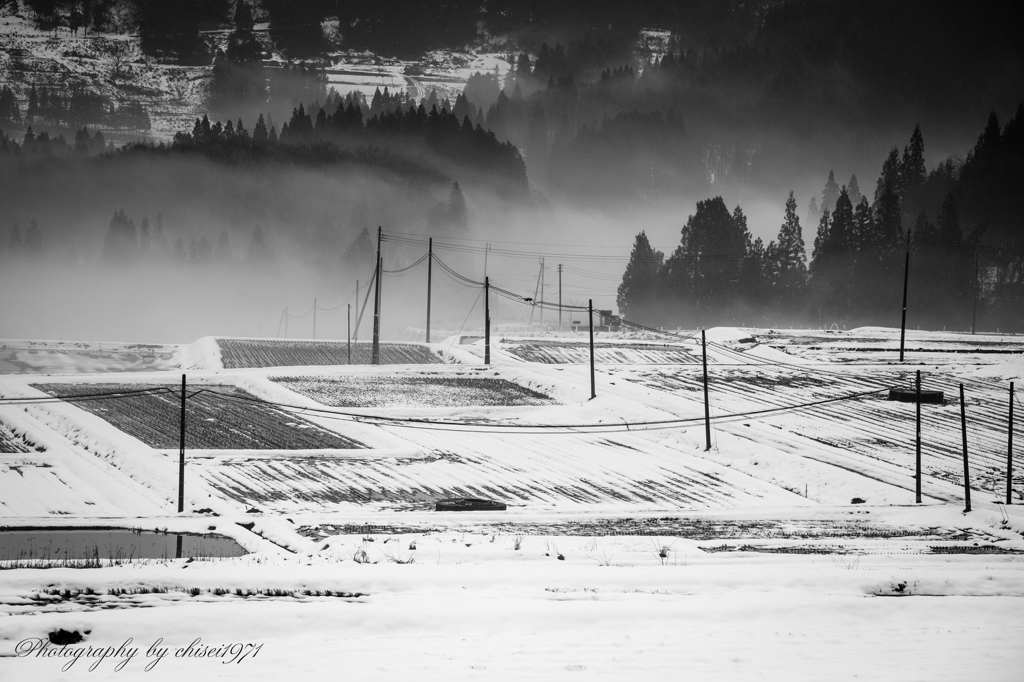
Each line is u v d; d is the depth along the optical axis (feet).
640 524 216.33
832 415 383.65
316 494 252.83
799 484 293.23
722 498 269.64
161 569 128.47
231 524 200.23
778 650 109.09
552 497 262.26
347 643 108.88
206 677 96.99
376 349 491.31
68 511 224.53
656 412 377.71
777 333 608.19
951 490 282.36
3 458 276.62
